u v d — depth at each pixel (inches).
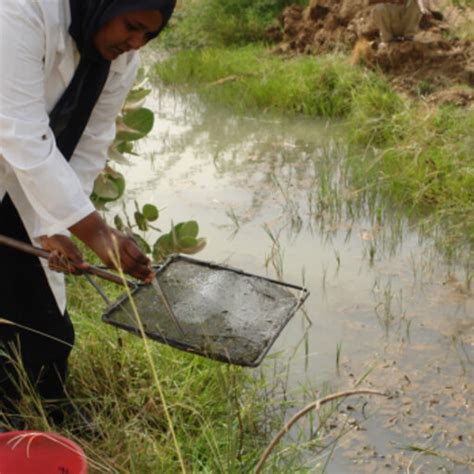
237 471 109.2
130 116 164.7
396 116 260.7
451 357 150.2
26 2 88.8
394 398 138.3
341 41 358.3
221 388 125.9
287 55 369.4
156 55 396.2
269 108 306.0
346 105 296.7
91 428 118.0
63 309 114.3
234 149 263.7
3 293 108.3
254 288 107.7
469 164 224.2
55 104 100.3
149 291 105.6
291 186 230.5
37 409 117.5
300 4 406.3
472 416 134.3
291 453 121.6
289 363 146.6
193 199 220.4
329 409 134.7
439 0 387.9
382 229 204.2
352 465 122.6
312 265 185.8
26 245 102.3
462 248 193.6
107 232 97.2
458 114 258.4
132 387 130.6
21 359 113.3
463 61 313.7
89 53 95.6
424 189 214.2
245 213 212.4
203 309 102.6
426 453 125.6
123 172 239.9
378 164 237.1
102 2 90.6
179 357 138.5
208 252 190.4
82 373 129.2
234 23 405.1
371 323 161.6
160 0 90.2
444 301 170.1
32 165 93.2
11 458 92.7
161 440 119.5
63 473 93.0
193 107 313.4
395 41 325.7
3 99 90.9
